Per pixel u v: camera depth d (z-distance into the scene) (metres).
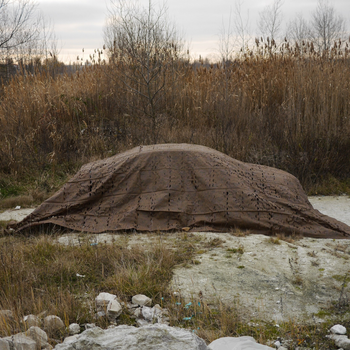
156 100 11.11
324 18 20.58
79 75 12.30
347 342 2.99
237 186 5.64
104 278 4.08
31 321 3.06
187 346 2.38
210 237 5.24
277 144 9.02
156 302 3.65
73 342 2.45
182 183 5.77
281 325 3.33
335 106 9.26
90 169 6.10
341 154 8.52
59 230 5.63
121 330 2.55
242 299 3.75
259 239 5.19
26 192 7.82
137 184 5.83
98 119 10.70
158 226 5.52
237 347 2.72
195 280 4.09
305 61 11.74
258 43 12.30
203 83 11.46
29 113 10.05
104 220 5.68
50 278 4.08
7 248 4.76
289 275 4.23
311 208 6.01
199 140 9.50
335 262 4.51
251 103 10.60
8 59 14.76
